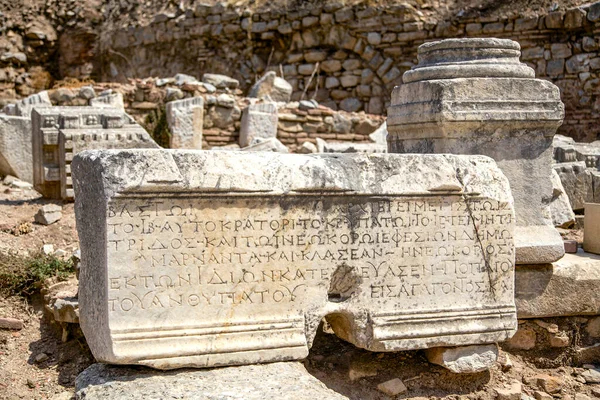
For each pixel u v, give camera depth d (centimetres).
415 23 1630
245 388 437
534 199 597
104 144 848
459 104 578
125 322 452
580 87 1475
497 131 588
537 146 596
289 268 487
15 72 1980
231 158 475
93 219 470
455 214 523
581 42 1477
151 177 455
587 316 615
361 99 1706
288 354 482
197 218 467
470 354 537
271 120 1321
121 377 455
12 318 616
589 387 584
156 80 1394
